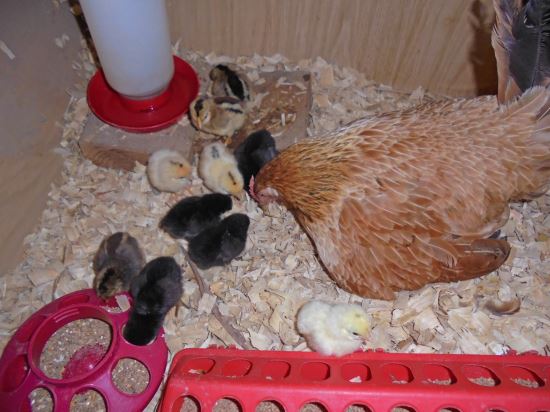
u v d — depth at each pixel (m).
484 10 0.63
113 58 0.57
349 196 0.49
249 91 0.66
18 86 0.58
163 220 0.58
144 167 0.64
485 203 0.48
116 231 0.61
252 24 0.73
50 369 0.52
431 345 0.53
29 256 0.58
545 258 0.59
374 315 0.55
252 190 0.56
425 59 0.72
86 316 0.54
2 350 0.52
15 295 0.56
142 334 0.50
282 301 0.56
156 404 0.51
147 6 0.53
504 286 0.57
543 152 0.48
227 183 0.59
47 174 0.61
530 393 0.41
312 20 0.71
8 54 0.57
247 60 0.76
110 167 0.65
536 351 0.53
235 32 0.75
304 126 0.65
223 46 0.76
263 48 0.76
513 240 0.60
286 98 0.67
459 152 0.48
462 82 0.73
